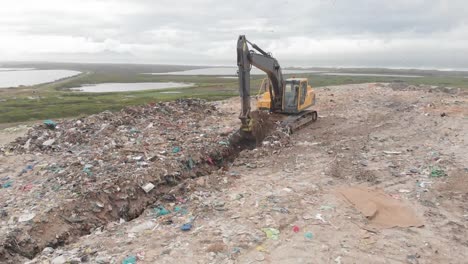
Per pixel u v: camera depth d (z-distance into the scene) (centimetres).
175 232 743
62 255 673
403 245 691
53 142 1409
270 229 742
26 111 3578
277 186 977
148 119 1759
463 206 845
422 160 1155
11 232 757
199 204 874
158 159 1152
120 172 1038
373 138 1463
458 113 1892
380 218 795
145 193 981
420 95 2697
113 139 1430
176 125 1689
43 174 1084
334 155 1246
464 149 1255
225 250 670
